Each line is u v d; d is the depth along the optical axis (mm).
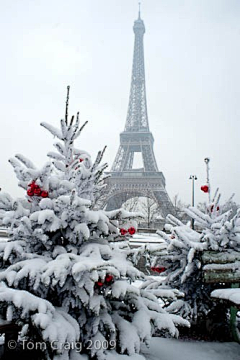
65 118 4215
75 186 3916
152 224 43000
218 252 5738
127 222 4215
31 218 3566
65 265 3232
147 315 3854
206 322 6180
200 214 6363
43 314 2902
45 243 3758
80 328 3645
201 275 5953
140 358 3541
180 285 6152
